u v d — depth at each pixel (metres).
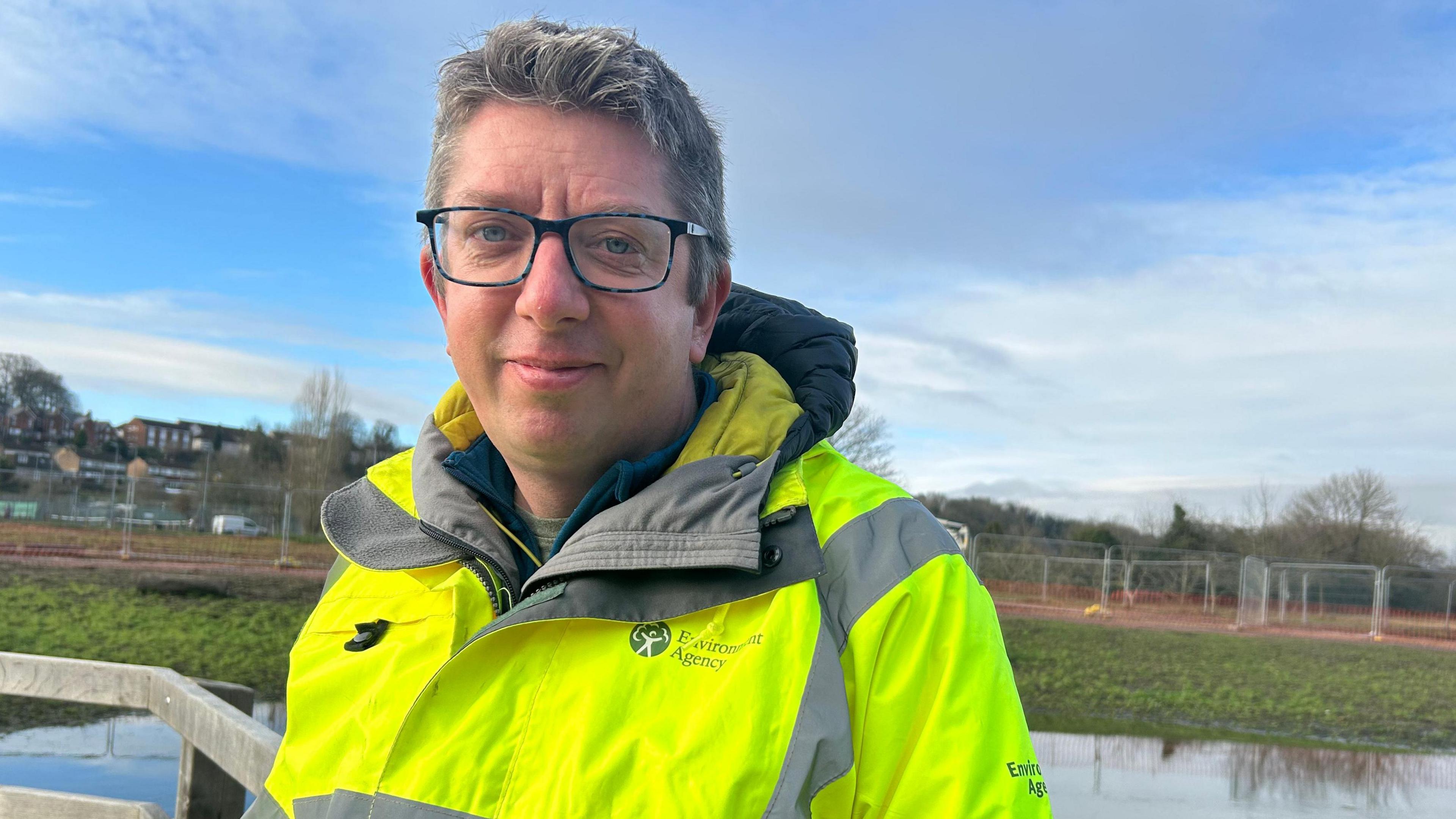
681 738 0.87
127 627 12.81
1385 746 9.59
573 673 0.94
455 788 0.92
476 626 1.08
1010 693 0.92
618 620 0.93
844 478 1.08
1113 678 13.27
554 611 0.94
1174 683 13.21
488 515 1.14
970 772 0.84
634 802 0.85
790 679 0.87
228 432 79.31
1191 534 44.81
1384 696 13.07
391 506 1.28
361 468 50.41
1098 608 24.42
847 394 1.19
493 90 1.01
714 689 0.88
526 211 1.00
